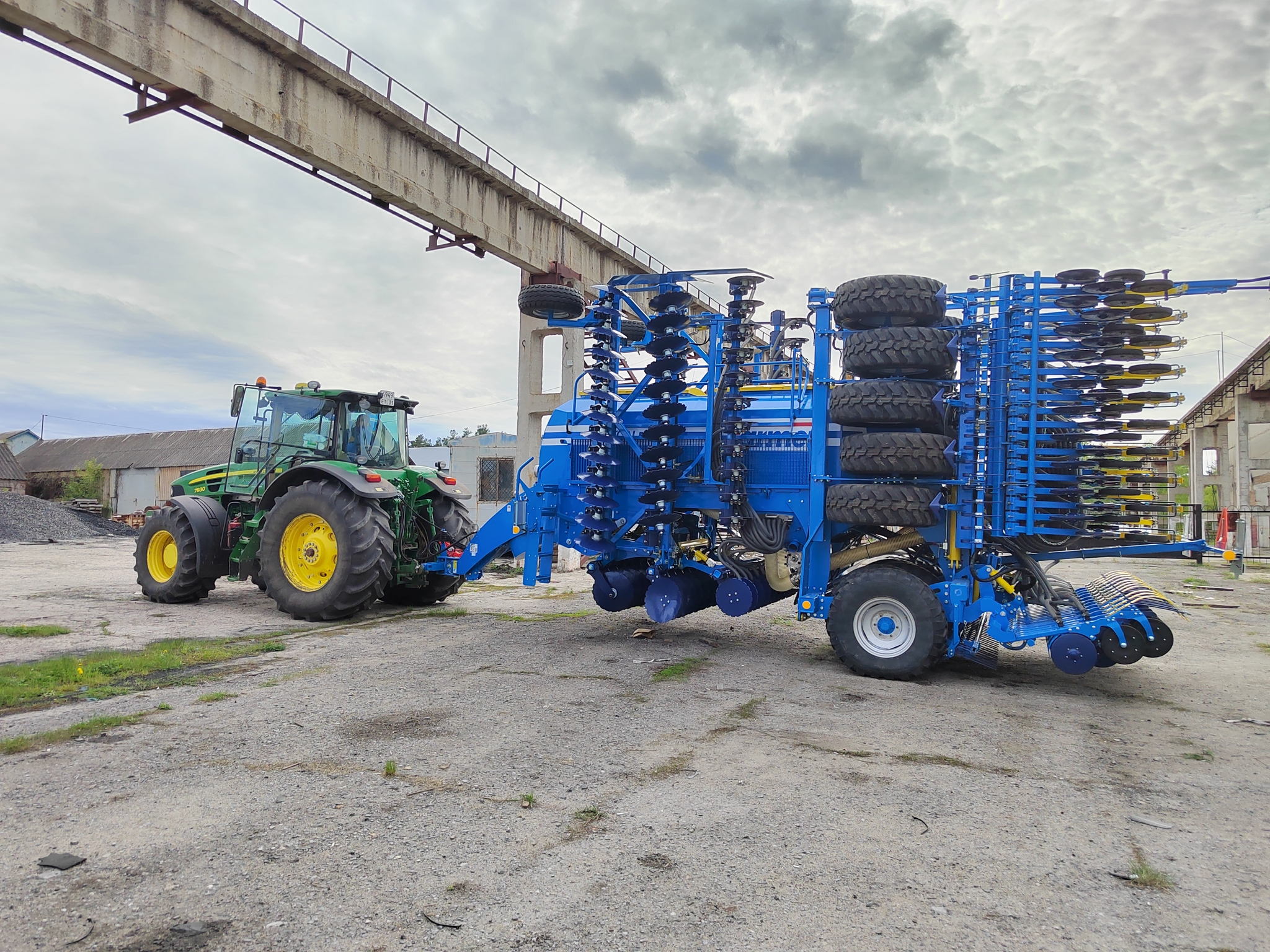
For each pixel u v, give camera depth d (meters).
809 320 6.18
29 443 54.62
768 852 2.69
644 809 3.05
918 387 5.56
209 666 5.55
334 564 7.85
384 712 4.37
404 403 9.42
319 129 9.95
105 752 3.61
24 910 2.21
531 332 14.42
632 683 5.23
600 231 15.47
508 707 4.54
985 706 4.83
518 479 7.87
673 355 6.75
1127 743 4.10
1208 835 2.92
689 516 7.21
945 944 2.14
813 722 4.38
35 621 7.50
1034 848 2.77
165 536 9.10
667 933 2.17
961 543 5.54
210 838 2.72
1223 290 5.10
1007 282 5.50
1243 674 5.91
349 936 2.12
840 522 5.84
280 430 8.98
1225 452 30.67
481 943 2.10
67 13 7.42
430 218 11.73
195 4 8.56
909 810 3.10
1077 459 5.38
